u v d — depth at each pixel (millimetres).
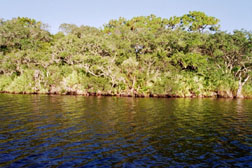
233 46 58250
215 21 81125
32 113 25281
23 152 13078
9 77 59625
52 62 61656
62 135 16578
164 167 11391
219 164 11867
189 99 48312
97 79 53906
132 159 12320
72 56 60750
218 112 28391
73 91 54906
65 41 64250
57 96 48500
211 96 56281
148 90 53688
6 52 72938
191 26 84438
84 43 61844
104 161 11984
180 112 27969
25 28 80938
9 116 23328
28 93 55500
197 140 15961
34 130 17844
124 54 62750
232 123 21672
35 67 59250
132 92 53875
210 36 66438
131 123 21031
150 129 18891
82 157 12477
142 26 85500
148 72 58406
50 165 11398
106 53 63750
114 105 33875
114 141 15375
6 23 79062
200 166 11586
